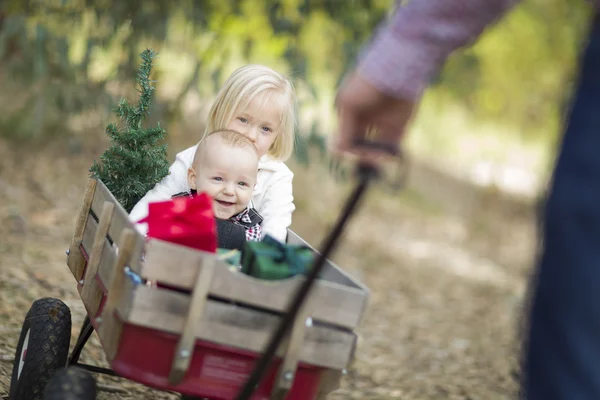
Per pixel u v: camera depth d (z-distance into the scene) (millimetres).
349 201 2205
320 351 2719
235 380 2711
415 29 1836
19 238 6605
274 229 3820
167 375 2668
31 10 8570
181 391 2691
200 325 2635
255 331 2670
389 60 1855
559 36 15727
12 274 5734
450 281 9133
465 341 6852
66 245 6711
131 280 2643
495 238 12375
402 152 2016
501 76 15977
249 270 2844
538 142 18406
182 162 3861
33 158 8484
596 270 1732
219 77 8633
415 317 7418
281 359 2693
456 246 11141
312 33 9625
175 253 2598
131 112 3654
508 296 8898
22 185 7836
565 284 1767
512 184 16656
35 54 8016
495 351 6656
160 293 2613
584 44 1862
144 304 2604
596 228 1743
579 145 1783
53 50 8477
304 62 8781
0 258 6027
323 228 9695
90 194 3500
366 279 8406
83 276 3445
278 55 9211
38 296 5434
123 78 8633
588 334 1738
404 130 1979
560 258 1779
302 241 3557
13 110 9305
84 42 8961
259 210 3951
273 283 2633
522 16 15406
